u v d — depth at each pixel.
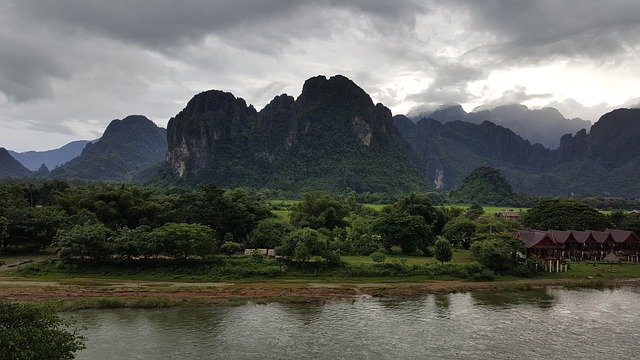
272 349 43.84
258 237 84.69
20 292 59.19
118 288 63.22
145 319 52.56
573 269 83.69
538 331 50.62
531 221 113.06
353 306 60.09
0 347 22.34
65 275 69.12
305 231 79.06
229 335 47.75
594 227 105.62
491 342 46.81
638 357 43.16
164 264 72.31
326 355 42.50
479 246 79.44
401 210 113.69
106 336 46.53
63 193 115.94
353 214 133.25
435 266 77.38
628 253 94.62
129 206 91.06
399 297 65.25
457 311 58.47
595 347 45.72
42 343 23.59
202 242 71.88
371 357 42.19
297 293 64.31
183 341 45.62
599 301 64.94
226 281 69.50
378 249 89.88
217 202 92.06
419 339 47.41
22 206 93.38
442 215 115.62
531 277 78.56
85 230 71.56
